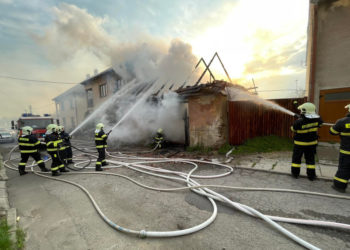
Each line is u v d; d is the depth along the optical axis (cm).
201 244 175
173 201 271
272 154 506
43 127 1003
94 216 237
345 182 268
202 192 284
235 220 215
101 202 276
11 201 300
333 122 585
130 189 325
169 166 461
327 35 585
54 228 213
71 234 200
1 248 173
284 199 259
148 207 255
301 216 216
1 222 225
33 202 291
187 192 302
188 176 358
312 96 616
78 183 367
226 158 499
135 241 183
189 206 254
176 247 172
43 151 852
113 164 514
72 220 229
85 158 623
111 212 244
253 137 628
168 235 184
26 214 252
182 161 493
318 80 607
